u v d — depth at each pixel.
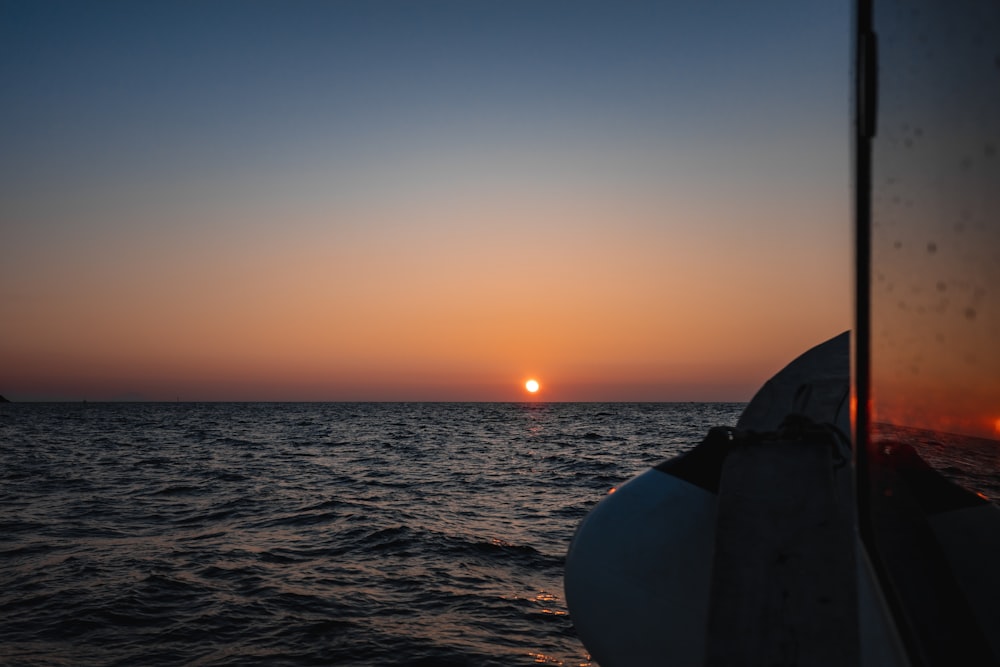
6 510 14.98
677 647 1.68
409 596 8.52
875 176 1.08
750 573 1.29
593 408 154.75
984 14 0.75
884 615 1.17
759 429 1.82
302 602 8.27
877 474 1.16
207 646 6.96
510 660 6.58
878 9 1.06
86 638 7.18
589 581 1.85
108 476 21.41
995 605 1.23
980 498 1.33
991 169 0.76
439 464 25.06
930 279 0.91
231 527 12.91
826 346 2.15
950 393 0.87
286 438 41.59
